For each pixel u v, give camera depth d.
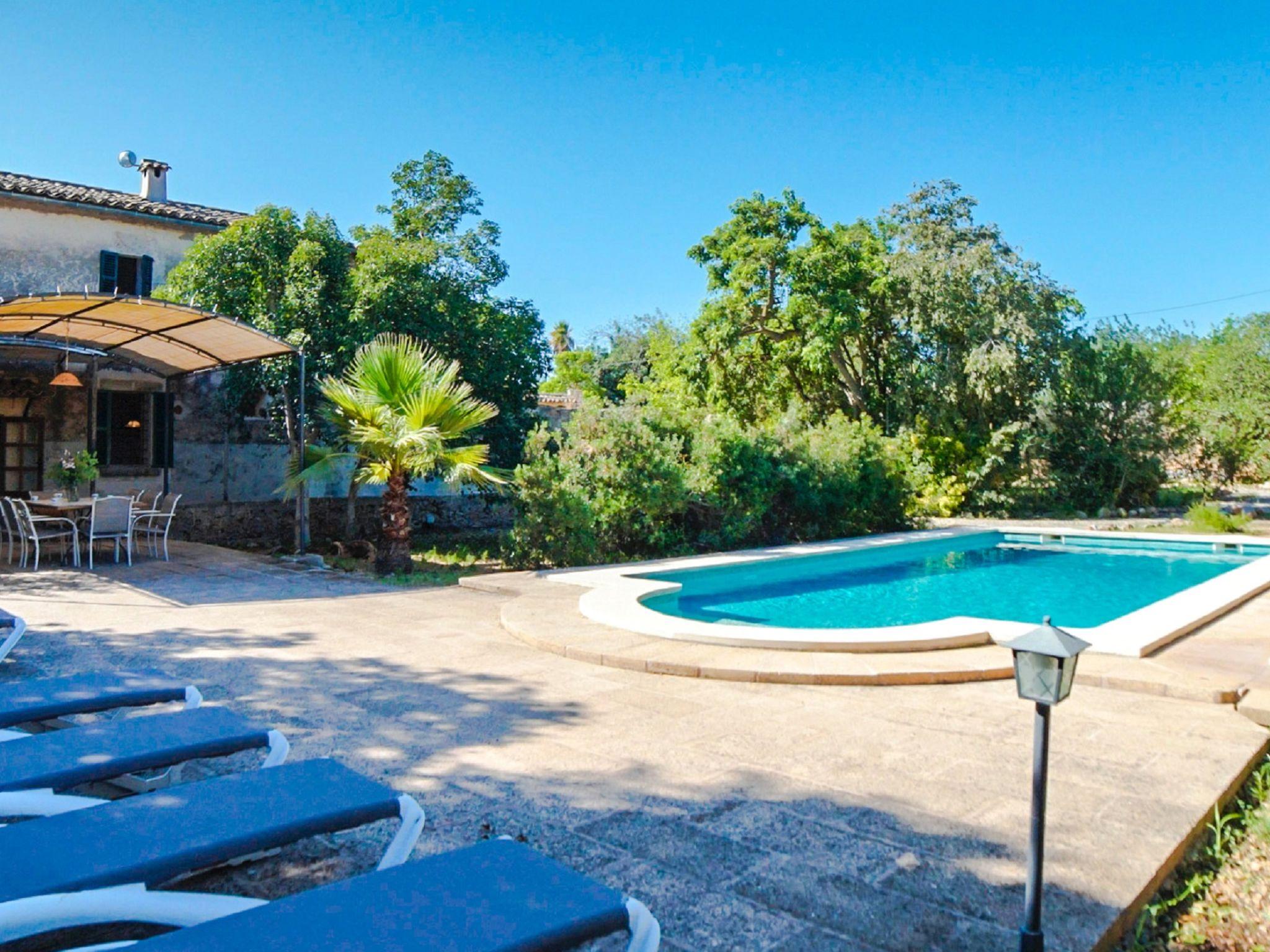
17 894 2.18
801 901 3.01
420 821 2.80
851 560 14.91
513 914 2.03
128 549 12.05
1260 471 28.38
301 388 12.88
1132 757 4.53
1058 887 3.09
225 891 3.10
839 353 24.89
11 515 13.23
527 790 4.04
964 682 6.17
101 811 2.67
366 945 1.89
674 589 10.45
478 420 12.16
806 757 4.53
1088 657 6.64
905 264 24.19
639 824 3.66
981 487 23.95
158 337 12.93
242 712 5.29
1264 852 3.70
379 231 15.80
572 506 12.48
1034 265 24.33
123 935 2.86
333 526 18.58
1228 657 6.62
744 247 23.72
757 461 15.23
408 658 6.81
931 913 2.92
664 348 28.48
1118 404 24.52
